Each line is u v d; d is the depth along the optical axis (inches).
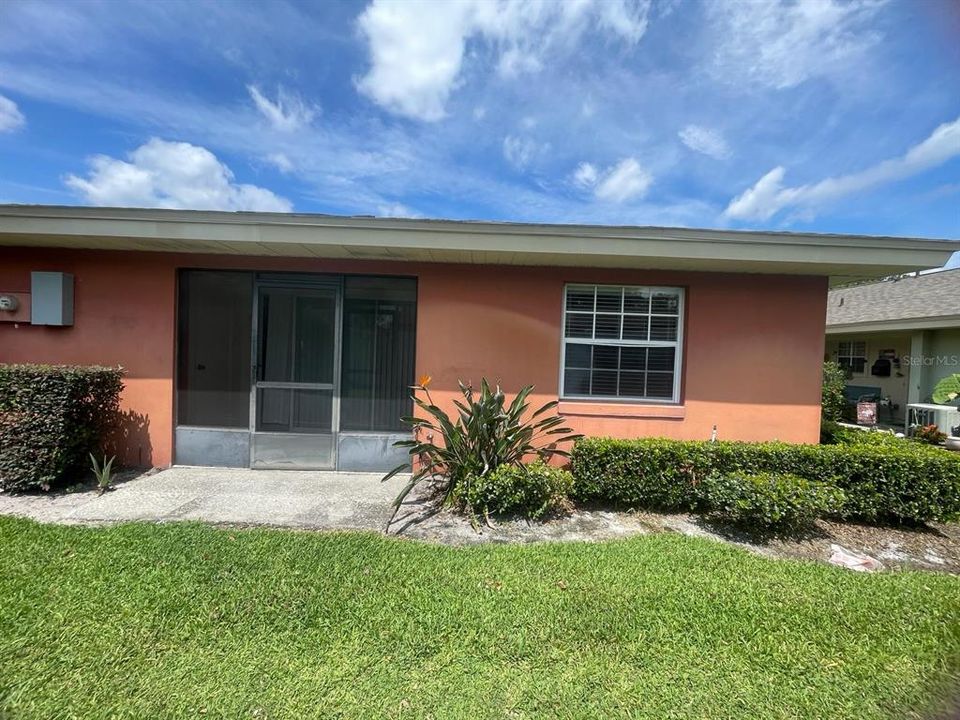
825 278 213.9
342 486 199.3
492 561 131.0
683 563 132.3
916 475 168.9
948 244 175.6
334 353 221.5
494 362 215.8
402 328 222.2
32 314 207.5
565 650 94.0
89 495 179.8
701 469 178.4
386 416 223.0
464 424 183.8
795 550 151.4
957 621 107.3
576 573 124.8
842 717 79.0
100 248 207.9
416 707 78.2
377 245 182.4
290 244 186.1
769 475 165.9
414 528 157.0
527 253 186.9
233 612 102.2
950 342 451.8
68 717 73.9
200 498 178.7
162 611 101.6
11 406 177.8
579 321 220.8
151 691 79.6
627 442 184.4
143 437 216.8
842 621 106.3
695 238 180.2
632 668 89.4
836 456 175.8
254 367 220.5
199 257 212.5
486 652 92.5
